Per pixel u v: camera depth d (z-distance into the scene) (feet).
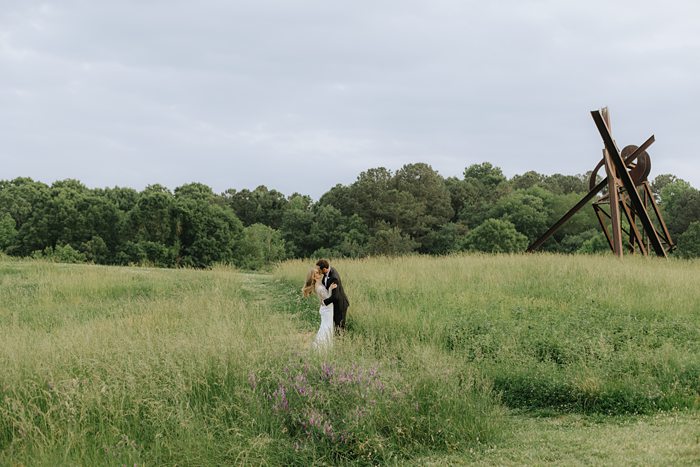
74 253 200.54
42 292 60.08
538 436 23.62
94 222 219.20
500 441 23.32
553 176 371.15
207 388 25.11
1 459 20.66
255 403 23.95
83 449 20.99
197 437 21.84
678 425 23.56
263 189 351.25
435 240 274.77
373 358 29.78
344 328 38.50
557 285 53.21
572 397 28.96
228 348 27.81
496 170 398.21
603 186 85.10
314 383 25.85
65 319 47.39
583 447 21.31
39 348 28.91
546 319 41.93
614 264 62.69
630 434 22.65
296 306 53.16
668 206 259.19
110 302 57.21
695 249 189.98
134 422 22.94
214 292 57.36
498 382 31.22
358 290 52.90
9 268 73.36
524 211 259.80
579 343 35.68
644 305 45.03
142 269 80.53
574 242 244.22
